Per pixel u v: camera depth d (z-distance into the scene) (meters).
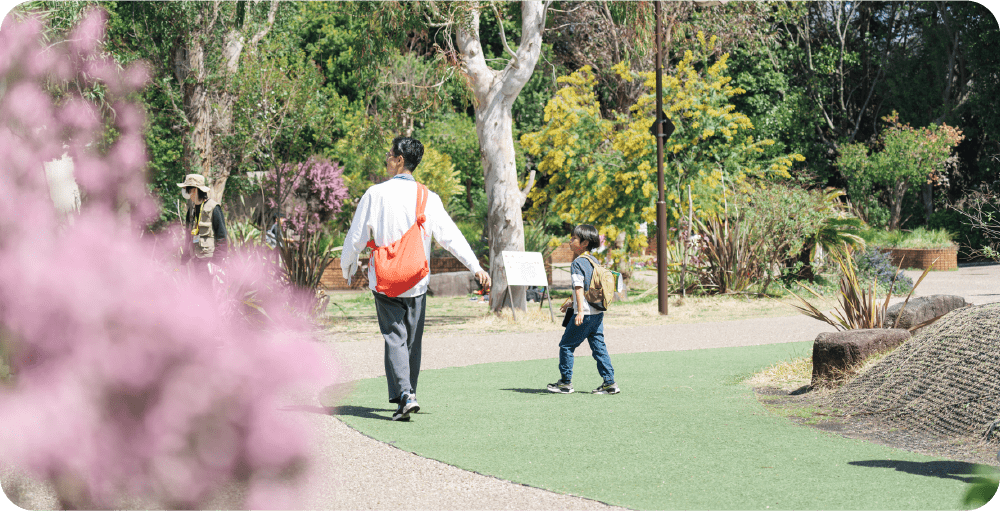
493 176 12.85
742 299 14.84
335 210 23.30
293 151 20.97
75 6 7.75
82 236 3.57
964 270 22.70
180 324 3.33
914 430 4.86
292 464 3.62
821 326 10.81
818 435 4.81
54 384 3.09
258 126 18.84
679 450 4.46
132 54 16.61
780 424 5.11
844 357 5.95
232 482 3.40
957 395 4.91
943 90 29.72
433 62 12.58
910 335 6.14
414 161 5.57
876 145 30.39
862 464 4.16
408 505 3.51
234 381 3.36
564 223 26.70
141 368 3.18
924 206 29.77
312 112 19.98
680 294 15.58
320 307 11.66
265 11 19.44
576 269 6.20
